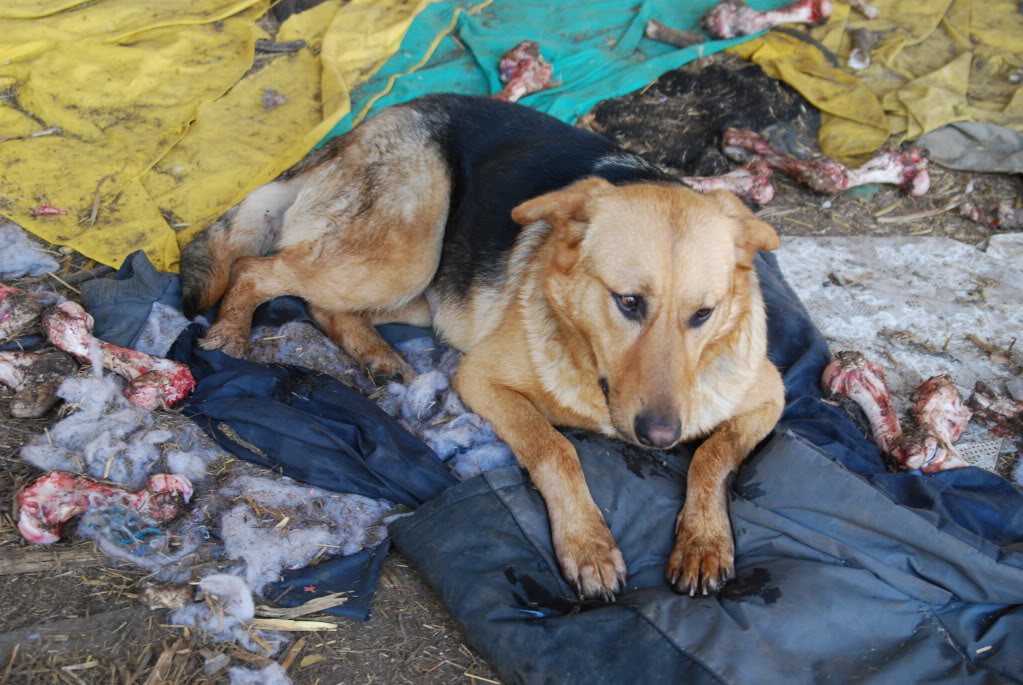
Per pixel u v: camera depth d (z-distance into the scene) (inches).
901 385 66.6
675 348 51.5
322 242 65.7
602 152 63.4
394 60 90.2
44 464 55.6
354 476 56.6
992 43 99.7
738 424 57.9
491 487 55.1
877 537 53.0
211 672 49.0
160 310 63.7
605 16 101.1
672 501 55.5
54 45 82.1
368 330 66.6
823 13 98.0
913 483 56.4
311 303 66.4
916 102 88.5
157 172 74.0
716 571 51.6
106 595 51.4
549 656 48.8
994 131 86.4
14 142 74.1
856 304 72.3
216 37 88.2
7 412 58.4
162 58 82.8
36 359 58.9
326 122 77.5
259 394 60.1
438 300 66.4
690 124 87.0
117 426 57.2
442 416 60.7
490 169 64.4
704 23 98.7
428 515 54.3
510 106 68.2
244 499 55.3
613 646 49.0
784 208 81.1
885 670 49.1
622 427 51.8
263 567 52.6
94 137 75.6
